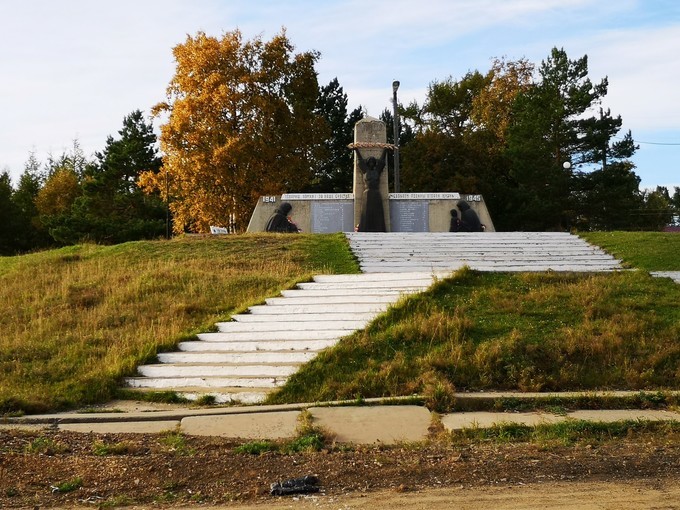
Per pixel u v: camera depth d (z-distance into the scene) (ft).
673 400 30.60
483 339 36.91
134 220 155.22
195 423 28.78
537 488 19.92
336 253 68.90
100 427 29.07
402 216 95.04
